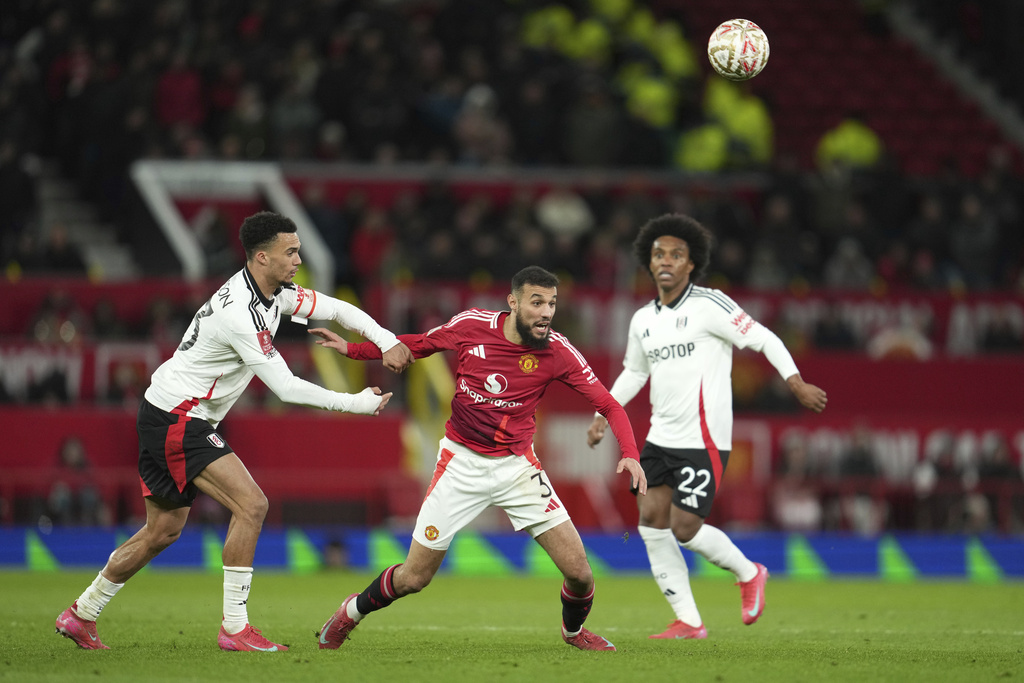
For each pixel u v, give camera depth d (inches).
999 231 3107.8
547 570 2212.1
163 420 989.8
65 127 2923.2
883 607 1644.9
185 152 2815.0
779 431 2458.2
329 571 2164.1
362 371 2482.8
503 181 2945.4
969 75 3993.6
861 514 2365.9
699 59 3801.7
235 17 3221.0
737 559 1194.6
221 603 1523.1
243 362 996.6
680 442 1173.1
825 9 4018.2
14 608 1395.2
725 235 2864.2
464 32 3380.9
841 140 3371.1
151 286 2484.0
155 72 2920.8
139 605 1487.5
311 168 2859.3
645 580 2107.5
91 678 840.9
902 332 2682.1
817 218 3024.1
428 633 1190.9
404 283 2490.2
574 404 2426.2
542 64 3373.5
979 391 2628.0
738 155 3307.1
